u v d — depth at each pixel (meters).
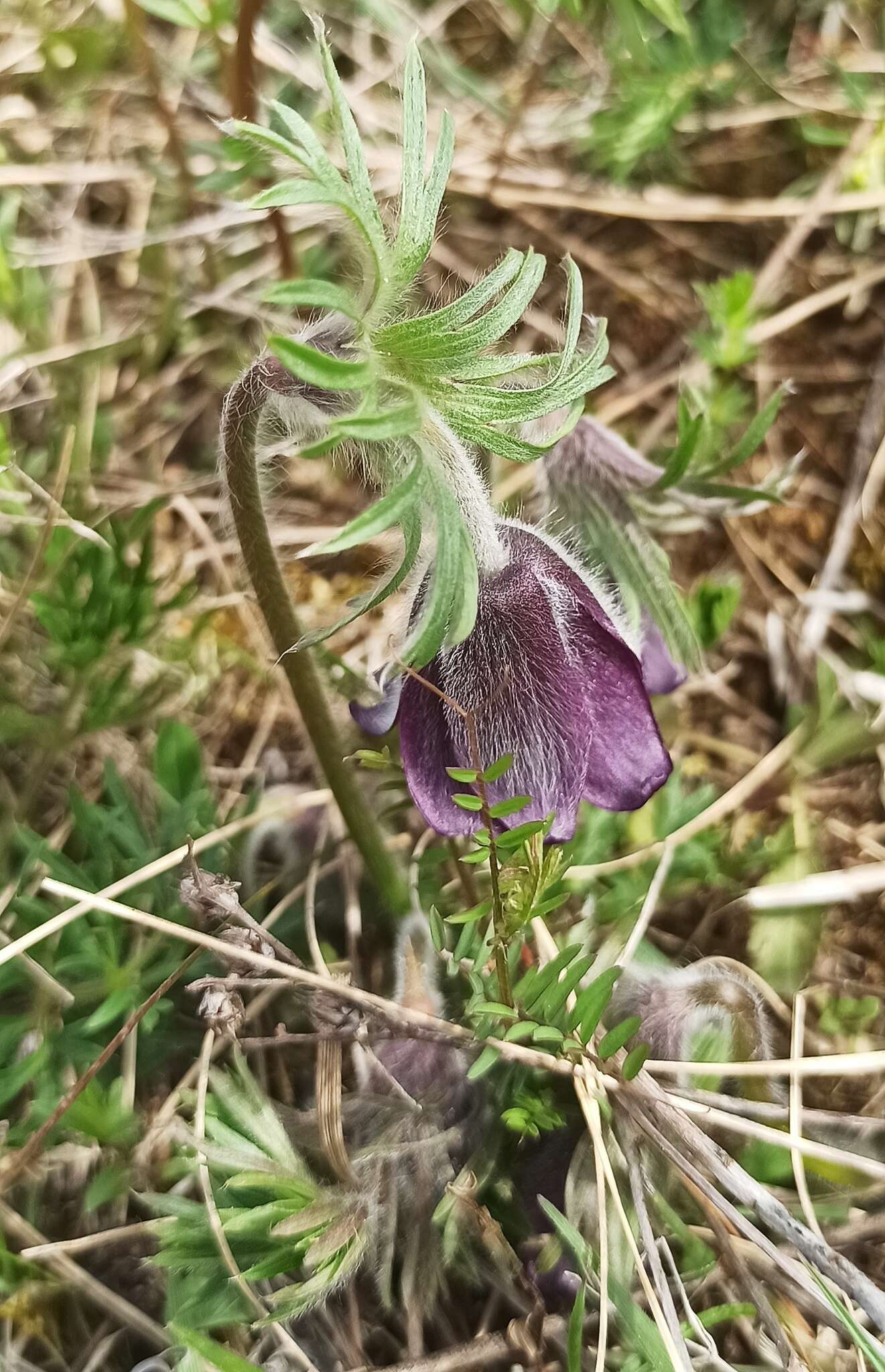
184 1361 0.13
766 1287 0.14
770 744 0.21
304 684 0.15
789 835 0.19
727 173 0.24
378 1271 0.14
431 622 0.10
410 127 0.10
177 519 0.21
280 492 0.22
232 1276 0.13
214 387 0.23
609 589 0.15
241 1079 0.15
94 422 0.21
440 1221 0.14
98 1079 0.16
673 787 0.18
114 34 0.22
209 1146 0.13
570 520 0.15
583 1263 0.13
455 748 0.12
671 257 0.24
